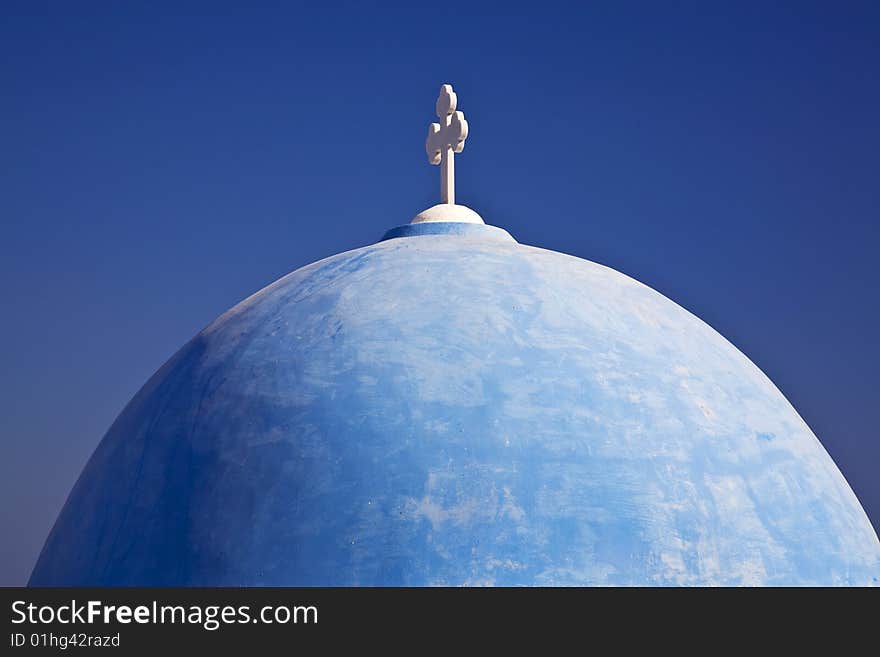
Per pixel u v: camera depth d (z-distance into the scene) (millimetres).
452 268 18094
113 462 17984
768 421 17766
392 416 16281
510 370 16609
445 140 20609
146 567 16531
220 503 16422
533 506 15742
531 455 15992
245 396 17125
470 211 20328
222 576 16031
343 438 16266
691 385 17359
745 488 16734
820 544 16969
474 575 15492
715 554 16078
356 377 16703
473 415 16203
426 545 15594
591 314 17672
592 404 16500
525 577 15492
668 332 18062
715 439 16891
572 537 15672
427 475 15875
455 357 16719
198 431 17172
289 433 16516
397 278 18000
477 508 15695
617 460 16141
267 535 16016
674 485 16250
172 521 16641
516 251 18844
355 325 17328
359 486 15953
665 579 15727
